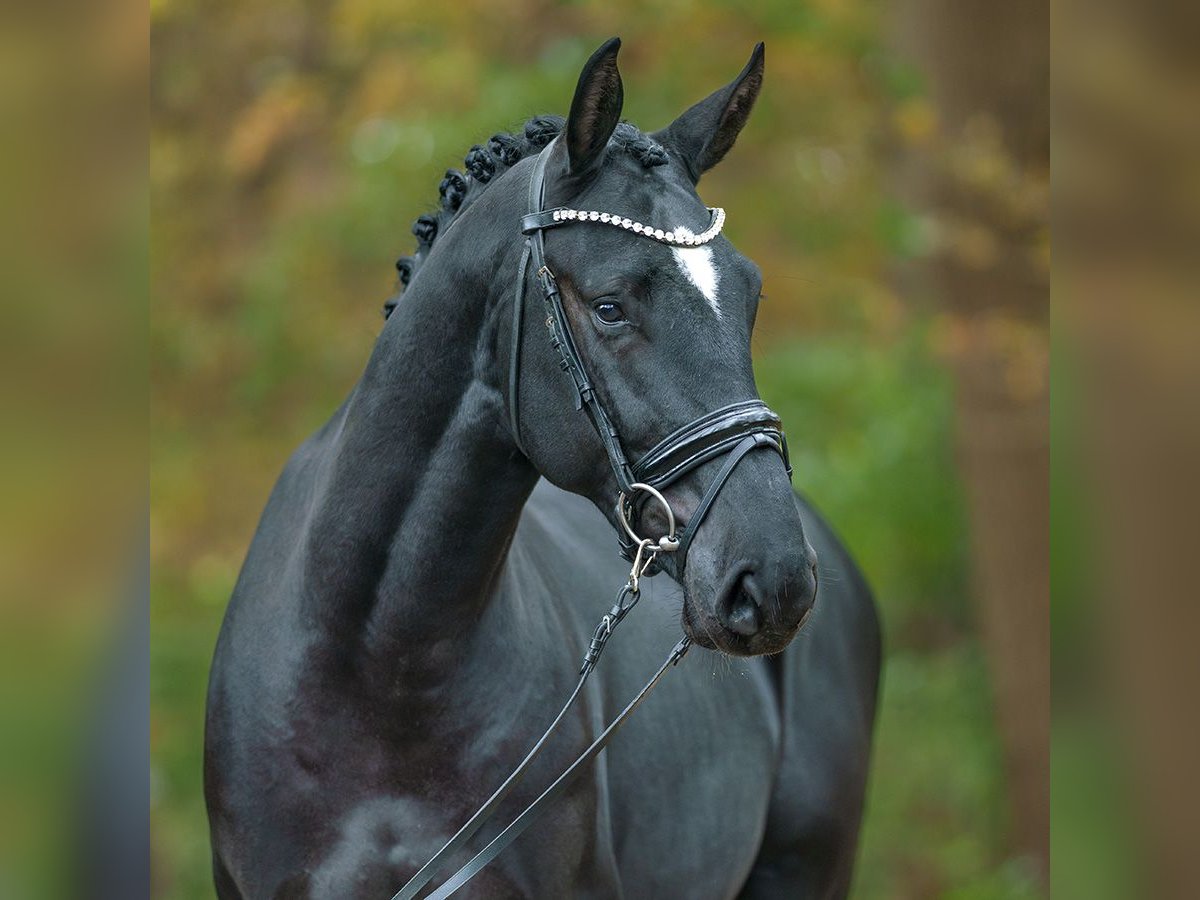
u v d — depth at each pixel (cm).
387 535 474
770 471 411
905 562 1548
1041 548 1387
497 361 461
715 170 1513
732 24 1423
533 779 486
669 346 420
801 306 1551
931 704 1509
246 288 1666
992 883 1346
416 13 1538
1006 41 1373
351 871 480
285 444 1698
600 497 446
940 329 1372
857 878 1406
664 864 570
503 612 497
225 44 1731
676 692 593
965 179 1349
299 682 484
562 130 463
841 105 1433
